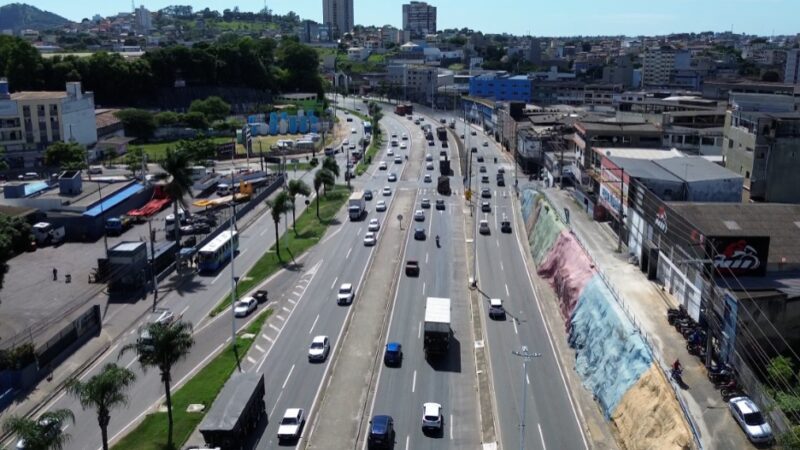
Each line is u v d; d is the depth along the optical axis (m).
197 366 81.12
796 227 89.38
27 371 76.50
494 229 136.50
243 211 148.62
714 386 64.38
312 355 81.50
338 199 162.62
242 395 66.50
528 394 73.31
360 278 109.69
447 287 105.19
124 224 137.00
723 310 69.25
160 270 112.94
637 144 145.88
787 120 114.50
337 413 70.25
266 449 64.12
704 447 56.12
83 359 83.38
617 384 69.81
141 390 75.94
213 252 112.94
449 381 76.75
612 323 77.81
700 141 145.62
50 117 195.88
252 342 86.75
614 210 112.00
